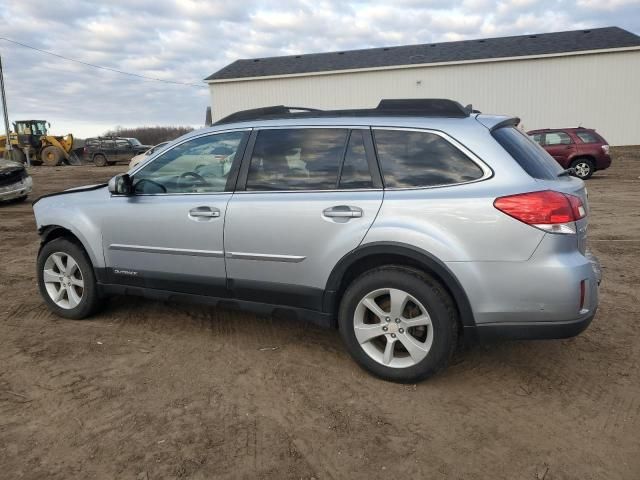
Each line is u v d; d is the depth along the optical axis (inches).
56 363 146.7
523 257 117.9
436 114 135.5
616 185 581.3
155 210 160.1
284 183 144.9
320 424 116.5
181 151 161.9
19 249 308.7
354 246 131.4
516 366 143.7
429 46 1272.1
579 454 105.5
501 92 1156.5
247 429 114.5
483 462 103.3
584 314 120.2
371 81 1207.6
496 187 121.6
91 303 176.9
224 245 149.3
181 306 194.2
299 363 146.7
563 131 660.1
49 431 113.5
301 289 141.3
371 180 134.8
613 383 134.2
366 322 137.9
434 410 122.2
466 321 124.4
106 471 100.5
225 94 1285.7
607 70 1100.5
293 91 1249.4
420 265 129.1
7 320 181.3
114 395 129.0
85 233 171.9
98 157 1299.2
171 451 106.7
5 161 534.3
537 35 1223.5
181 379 137.5
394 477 99.2
